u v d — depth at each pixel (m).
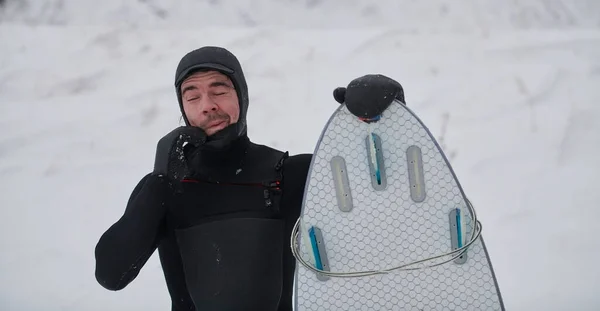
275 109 5.35
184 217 1.98
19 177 4.86
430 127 5.12
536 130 5.08
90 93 5.65
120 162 4.97
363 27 6.32
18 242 4.27
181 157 1.94
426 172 1.99
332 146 2.01
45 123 5.34
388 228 1.99
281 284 1.98
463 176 4.67
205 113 1.98
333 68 5.73
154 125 5.32
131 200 2.01
